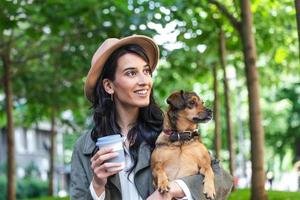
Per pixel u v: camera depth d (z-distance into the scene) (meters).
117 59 4.00
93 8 11.20
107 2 11.27
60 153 47.88
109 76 4.06
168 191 3.91
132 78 3.99
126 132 4.12
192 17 12.03
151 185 4.04
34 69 17.53
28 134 43.66
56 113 20.08
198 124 4.41
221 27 12.45
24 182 33.94
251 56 10.53
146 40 4.08
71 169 4.12
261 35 13.52
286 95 32.66
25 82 17.09
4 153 39.69
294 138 33.56
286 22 13.50
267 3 13.06
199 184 4.01
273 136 33.81
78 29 13.38
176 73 16.86
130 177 3.97
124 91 4.00
